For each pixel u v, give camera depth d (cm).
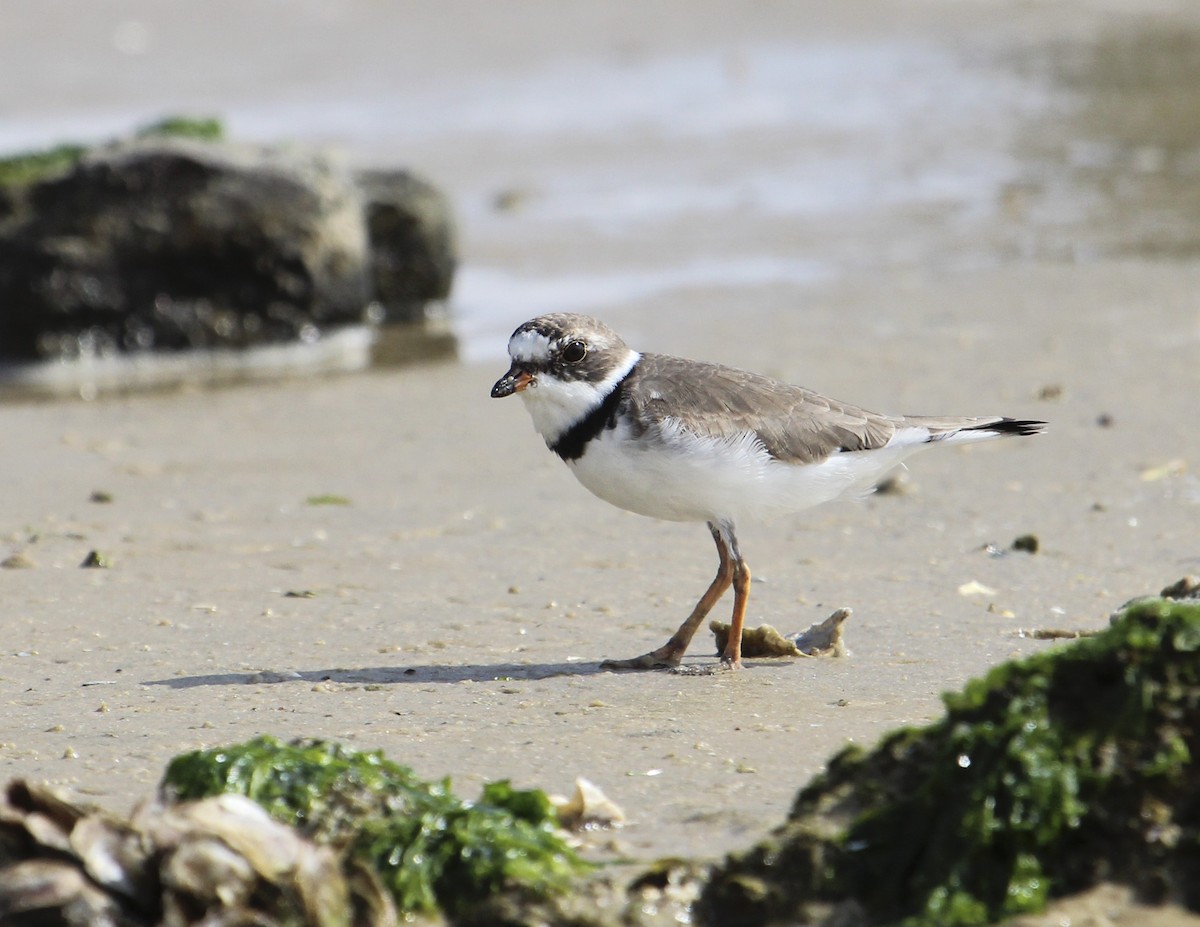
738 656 877
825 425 899
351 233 1953
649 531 1183
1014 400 1486
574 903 565
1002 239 2167
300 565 1104
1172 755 556
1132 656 572
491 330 1938
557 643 930
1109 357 1616
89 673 870
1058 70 3162
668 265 2136
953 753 570
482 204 2492
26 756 725
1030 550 1095
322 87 3244
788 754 711
